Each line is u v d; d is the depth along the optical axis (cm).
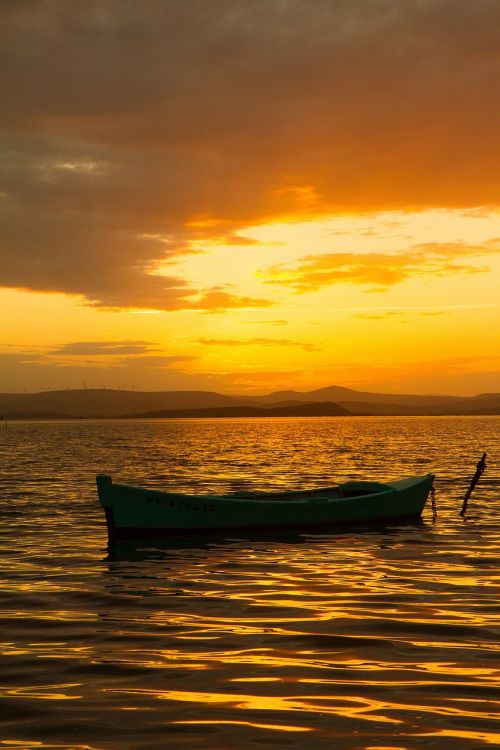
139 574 1727
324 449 8338
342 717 835
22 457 7031
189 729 803
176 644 1142
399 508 2609
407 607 1378
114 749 753
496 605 1388
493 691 916
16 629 1240
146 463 5931
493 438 11912
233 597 1484
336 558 1939
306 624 1260
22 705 877
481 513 2819
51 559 1917
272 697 901
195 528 2295
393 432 16325
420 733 789
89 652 1100
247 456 6938
